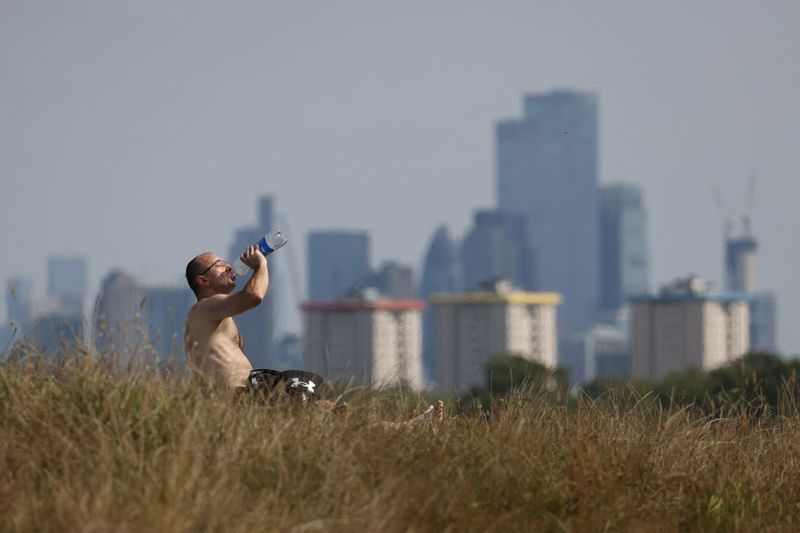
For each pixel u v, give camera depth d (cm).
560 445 3212
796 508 3114
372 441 2919
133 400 2795
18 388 2894
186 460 2525
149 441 2656
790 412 3691
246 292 3175
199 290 3309
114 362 2961
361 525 2411
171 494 2366
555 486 2853
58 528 2261
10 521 2286
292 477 2614
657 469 3108
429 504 2597
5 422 2742
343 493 2572
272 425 2852
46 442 2636
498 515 2659
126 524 2239
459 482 2739
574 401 3525
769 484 3231
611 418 3397
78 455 2564
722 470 3175
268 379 3147
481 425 3216
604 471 2995
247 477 2595
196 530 2314
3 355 3019
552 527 2700
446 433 3045
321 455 2736
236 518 2366
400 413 3341
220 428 2766
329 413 3017
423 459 2889
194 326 3203
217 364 3188
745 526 2905
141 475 2486
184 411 2761
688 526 2883
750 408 3738
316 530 2362
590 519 2723
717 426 3588
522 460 2956
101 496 2336
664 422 3453
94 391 2822
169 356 3033
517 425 3209
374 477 2719
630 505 2864
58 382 2936
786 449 3475
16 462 2597
